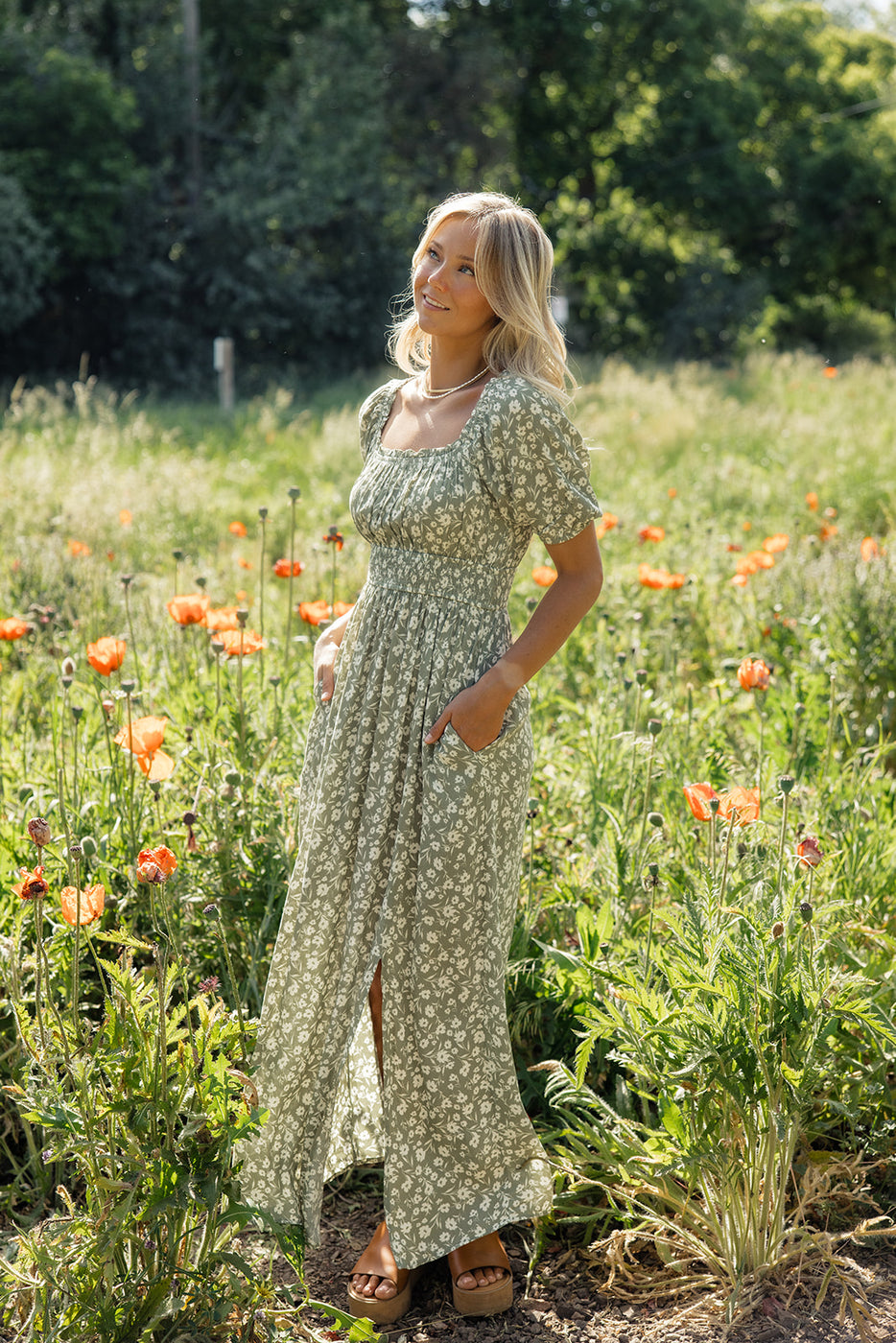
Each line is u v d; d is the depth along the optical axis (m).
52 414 11.02
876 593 4.61
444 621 2.07
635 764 3.21
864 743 4.11
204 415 13.72
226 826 2.80
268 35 21.08
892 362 16.97
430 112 22.06
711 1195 2.14
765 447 10.18
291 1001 2.19
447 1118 2.14
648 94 27.22
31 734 3.51
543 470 1.99
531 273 2.01
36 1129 2.46
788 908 2.18
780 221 28.42
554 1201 2.25
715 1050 2.01
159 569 6.16
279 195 18.97
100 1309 1.82
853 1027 2.35
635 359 21.67
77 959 2.04
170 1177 1.81
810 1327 2.04
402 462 2.08
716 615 5.37
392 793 2.11
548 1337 2.06
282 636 4.74
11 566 5.39
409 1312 2.15
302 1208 2.20
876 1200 2.32
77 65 17.19
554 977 2.62
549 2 23.73
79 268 18.72
